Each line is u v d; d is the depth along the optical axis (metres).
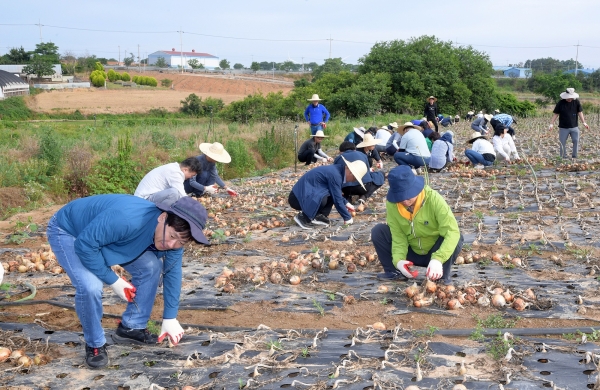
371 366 3.67
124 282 3.67
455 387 3.29
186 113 55.78
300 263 6.05
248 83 97.50
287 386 3.49
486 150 13.32
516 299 4.76
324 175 7.71
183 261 6.64
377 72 40.19
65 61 119.94
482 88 42.47
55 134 16.34
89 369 3.79
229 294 5.44
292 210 9.46
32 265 6.38
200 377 3.65
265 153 18.08
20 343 4.22
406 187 4.63
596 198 9.25
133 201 3.58
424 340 4.05
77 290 3.62
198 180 9.91
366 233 7.55
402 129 15.45
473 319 4.62
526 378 3.44
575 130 13.60
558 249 6.38
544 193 9.91
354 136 15.12
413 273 5.02
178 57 171.00
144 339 4.12
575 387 3.32
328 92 38.91
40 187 11.87
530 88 87.56
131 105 57.84
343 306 5.02
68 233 3.64
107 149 15.35
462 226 7.66
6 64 84.12
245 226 8.21
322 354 3.90
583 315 4.58
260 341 4.16
